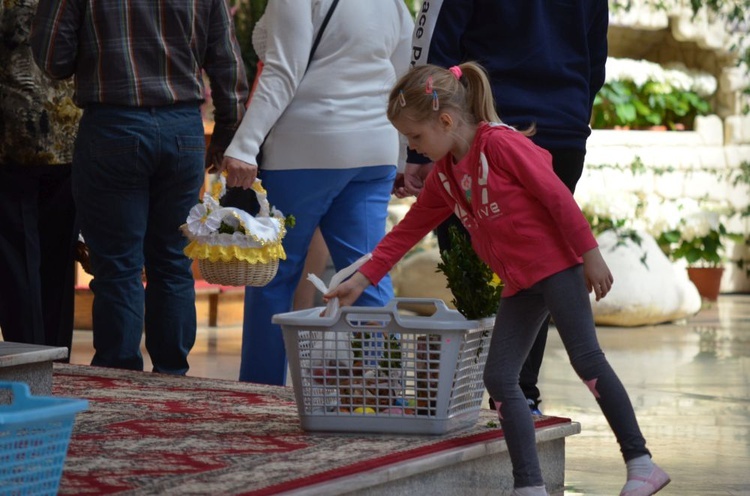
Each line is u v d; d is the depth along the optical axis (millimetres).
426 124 5691
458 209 5855
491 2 7148
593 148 19531
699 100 21281
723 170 21109
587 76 7465
